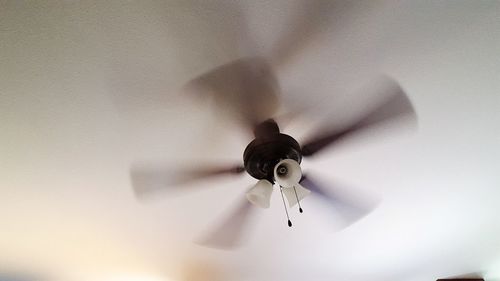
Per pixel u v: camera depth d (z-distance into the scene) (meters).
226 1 1.12
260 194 1.27
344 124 1.51
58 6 1.10
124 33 1.17
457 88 1.44
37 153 1.53
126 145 1.52
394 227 2.22
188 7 1.13
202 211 1.92
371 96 1.43
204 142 1.54
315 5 1.16
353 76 1.36
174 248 2.22
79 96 1.33
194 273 2.50
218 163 1.63
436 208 2.08
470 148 1.70
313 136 1.54
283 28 1.20
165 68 1.27
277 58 1.28
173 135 1.50
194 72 1.29
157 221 1.97
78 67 1.24
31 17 1.12
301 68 1.32
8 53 1.19
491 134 1.64
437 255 2.55
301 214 2.01
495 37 1.29
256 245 2.23
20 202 1.76
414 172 1.81
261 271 2.52
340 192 1.87
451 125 1.58
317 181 1.78
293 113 1.46
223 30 1.19
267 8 1.16
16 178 1.63
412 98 1.45
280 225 2.07
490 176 1.87
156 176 1.66
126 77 1.28
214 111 1.42
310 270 2.57
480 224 2.25
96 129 1.45
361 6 1.17
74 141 1.49
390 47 1.29
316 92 1.39
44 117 1.39
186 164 1.62
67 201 1.78
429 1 1.17
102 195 1.76
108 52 1.21
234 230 2.07
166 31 1.17
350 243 2.33
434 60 1.33
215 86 1.34
